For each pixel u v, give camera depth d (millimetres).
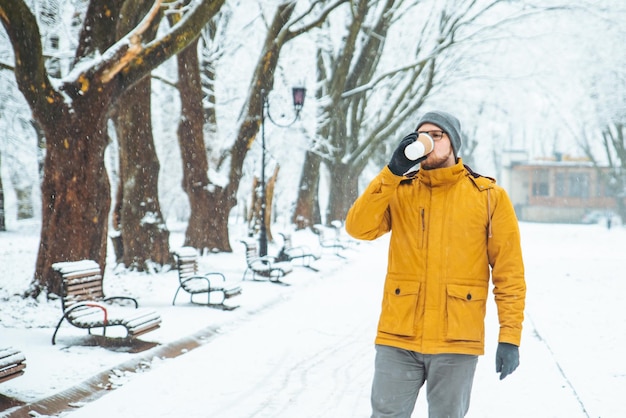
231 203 21594
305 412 5848
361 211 3443
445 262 3422
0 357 5543
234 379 6961
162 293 13195
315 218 39188
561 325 9938
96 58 11164
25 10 10172
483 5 30656
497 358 3346
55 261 11203
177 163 36656
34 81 10617
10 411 5512
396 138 48031
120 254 17750
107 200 11703
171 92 30984
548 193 77062
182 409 5875
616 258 23391
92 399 6207
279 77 30812
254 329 9906
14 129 27953
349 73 31984
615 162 69562
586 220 70062
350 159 37188
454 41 30469
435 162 3518
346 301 12969
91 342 8203
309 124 31297
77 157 11117
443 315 3389
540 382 6738
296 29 21094
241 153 21625
